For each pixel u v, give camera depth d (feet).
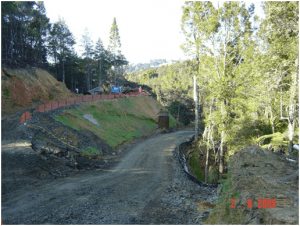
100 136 89.30
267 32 75.77
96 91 178.81
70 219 31.24
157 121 162.61
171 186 50.21
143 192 45.29
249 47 64.28
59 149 60.29
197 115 114.93
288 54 69.31
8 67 108.17
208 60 70.95
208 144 77.20
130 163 71.77
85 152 70.03
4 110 89.15
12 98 97.60
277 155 39.14
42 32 168.14
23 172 46.62
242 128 65.21
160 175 59.62
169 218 33.14
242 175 31.76
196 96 113.50
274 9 71.20
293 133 70.69
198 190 49.83
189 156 100.53
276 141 74.23
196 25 88.53
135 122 135.13
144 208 36.81
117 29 230.27
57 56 194.39
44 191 41.60
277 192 25.31
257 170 32.32
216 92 64.18
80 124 86.84
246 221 22.94
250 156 37.55
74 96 148.15
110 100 129.90
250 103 64.44
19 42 138.41
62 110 89.45
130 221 31.53
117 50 231.09
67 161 58.49
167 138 125.59
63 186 45.39
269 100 76.33
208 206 38.93
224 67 68.33
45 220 30.53
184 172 65.41
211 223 29.37
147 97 192.65
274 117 95.66
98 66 260.42
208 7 85.51
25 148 53.78
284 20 70.95
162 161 75.61
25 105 103.09
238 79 64.03
